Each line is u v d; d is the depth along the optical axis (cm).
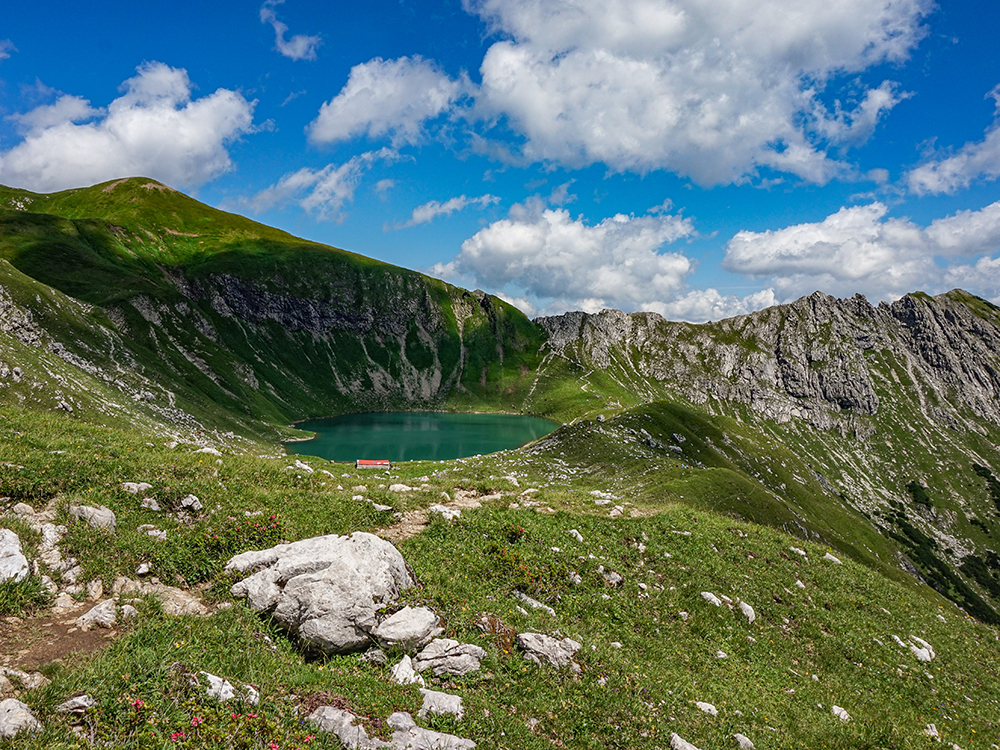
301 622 1327
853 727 1677
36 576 1241
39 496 1602
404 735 999
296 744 917
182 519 1741
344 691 1105
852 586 2920
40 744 793
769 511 7194
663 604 2203
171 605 1324
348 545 1542
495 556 2070
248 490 2100
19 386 7638
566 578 2109
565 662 1455
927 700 2116
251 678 1090
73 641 1099
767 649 2152
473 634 1466
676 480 6906
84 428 2473
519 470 8494
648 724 1298
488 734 1092
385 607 1412
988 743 1919
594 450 9544
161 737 862
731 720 1491
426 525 2261
